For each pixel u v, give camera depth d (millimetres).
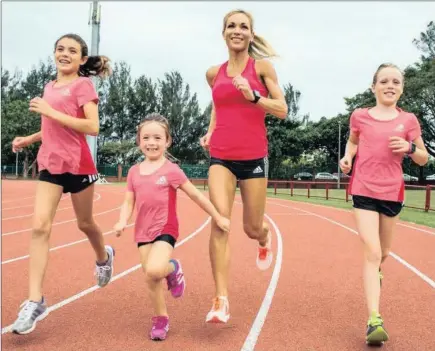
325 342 3664
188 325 4047
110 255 4562
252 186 4164
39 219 3773
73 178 3957
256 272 6270
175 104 64062
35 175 56375
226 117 4086
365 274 3760
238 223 12250
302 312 4449
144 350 3463
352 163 4457
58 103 3910
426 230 11133
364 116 4004
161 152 3873
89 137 28312
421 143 3990
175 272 3943
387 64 4035
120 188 32500
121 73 65312
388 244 4125
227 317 3762
